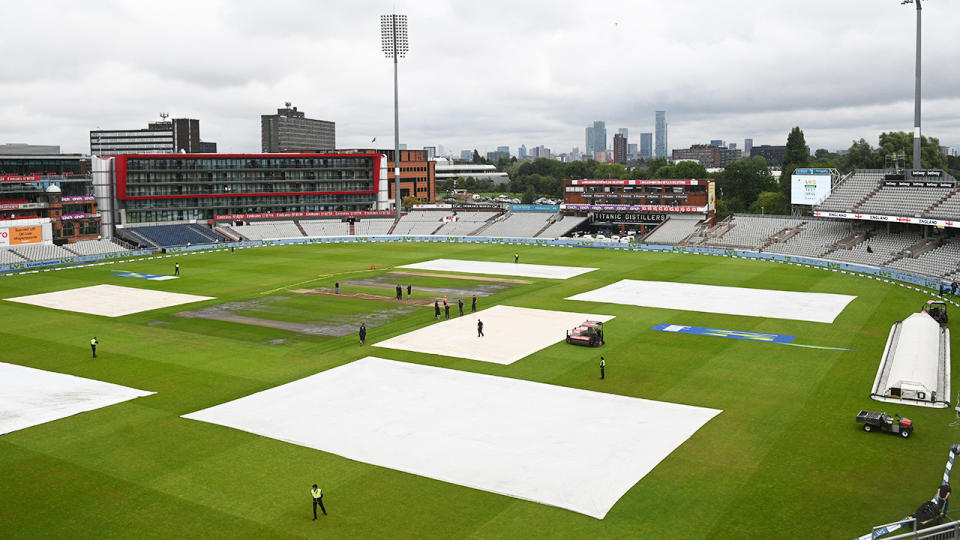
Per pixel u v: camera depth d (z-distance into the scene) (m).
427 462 42.94
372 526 35.38
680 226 165.00
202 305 93.06
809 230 143.25
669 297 94.88
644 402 53.16
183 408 52.91
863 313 83.00
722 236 153.12
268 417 50.81
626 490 38.94
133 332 77.81
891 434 46.12
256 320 83.38
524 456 43.62
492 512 36.72
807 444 44.81
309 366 63.78
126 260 140.25
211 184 177.00
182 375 61.38
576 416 50.38
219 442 46.31
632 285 105.00
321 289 104.75
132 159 163.88
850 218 131.00
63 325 81.62
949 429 46.88
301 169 188.00
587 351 67.62
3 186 150.50
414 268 126.31
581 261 133.38
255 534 34.66
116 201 165.88
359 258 141.12
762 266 123.75
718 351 67.12
